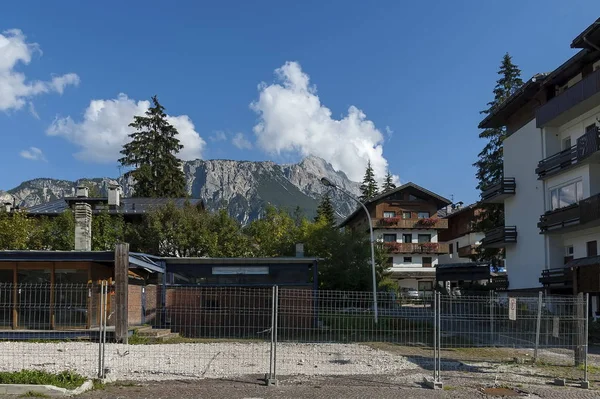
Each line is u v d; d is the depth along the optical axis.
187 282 24.30
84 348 15.38
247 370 11.92
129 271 20.27
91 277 18.83
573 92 27.83
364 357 14.41
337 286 35.88
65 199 48.75
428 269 64.31
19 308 18.41
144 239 35.75
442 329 19.48
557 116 29.80
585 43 26.23
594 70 27.89
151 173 60.97
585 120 29.31
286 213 57.97
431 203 66.38
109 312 19.47
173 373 11.34
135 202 47.62
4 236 31.64
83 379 9.84
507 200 37.62
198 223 36.44
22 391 9.02
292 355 14.52
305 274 24.62
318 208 85.81
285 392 9.66
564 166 29.80
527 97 34.41
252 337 19.72
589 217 26.14
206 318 22.66
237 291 23.61
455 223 68.25
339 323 19.20
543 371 12.66
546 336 16.81
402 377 11.44
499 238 36.56
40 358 13.31
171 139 63.72
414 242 65.31
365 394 9.62
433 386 10.35
